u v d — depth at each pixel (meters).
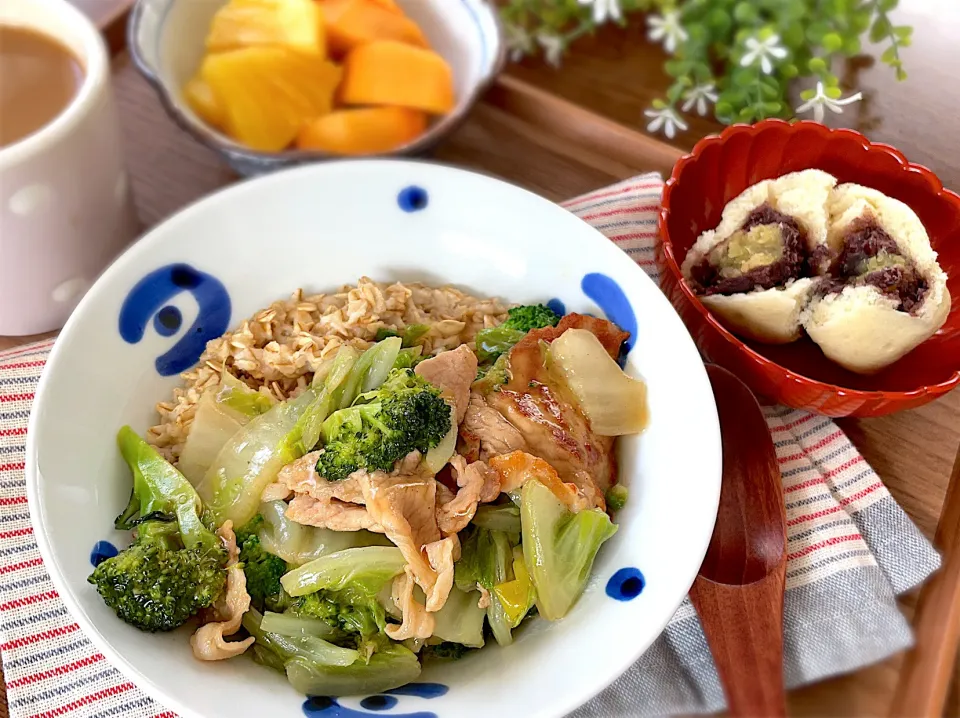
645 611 0.20
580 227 0.25
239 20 0.32
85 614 0.19
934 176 0.28
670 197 0.29
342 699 0.20
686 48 0.35
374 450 0.21
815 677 0.23
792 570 0.24
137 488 0.22
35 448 0.20
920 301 0.27
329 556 0.21
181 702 0.18
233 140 0.32
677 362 0.23
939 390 0.24
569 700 0.18
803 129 0.29
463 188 0.26
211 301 0.25
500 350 0.25
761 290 0.28
